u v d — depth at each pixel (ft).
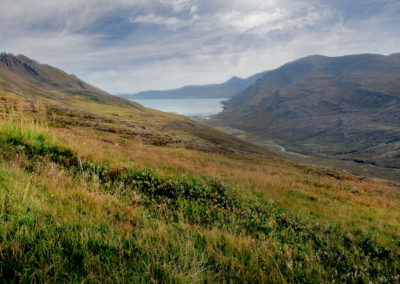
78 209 12.04
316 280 9.95
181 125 517.96
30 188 12.92
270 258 10.87
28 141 22.35
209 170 45.60
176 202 17.89
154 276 7.91
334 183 66.54
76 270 7.55
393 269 12.94
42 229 9.04
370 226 24.25
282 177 61.41
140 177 21.52
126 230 10.76
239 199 22.27
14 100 30.14
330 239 16.72
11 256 7.30
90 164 21.27
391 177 538.47
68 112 188.75
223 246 11.49
